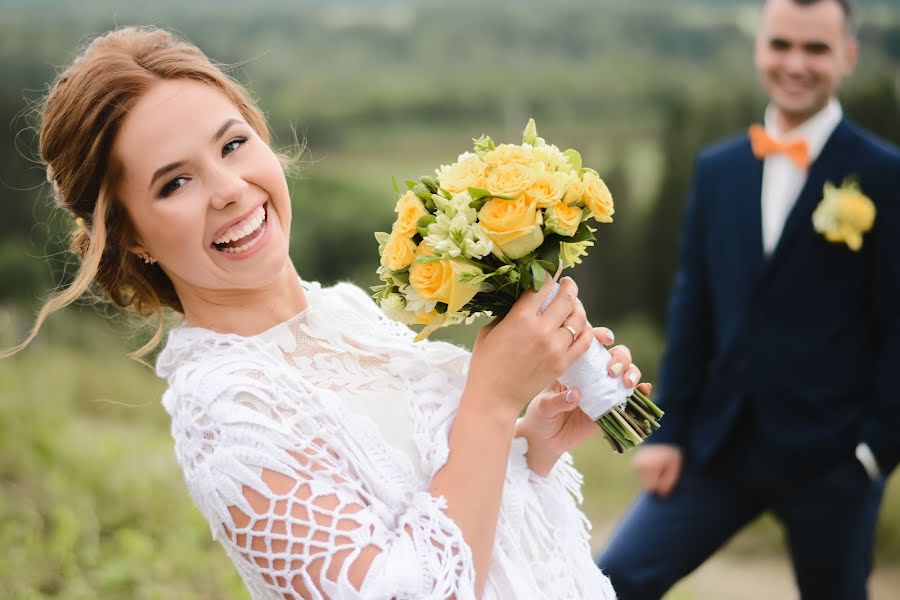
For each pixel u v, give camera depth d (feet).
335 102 177.37
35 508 13.67
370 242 90.22
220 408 4.90
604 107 177.99
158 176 5.11
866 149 10.09
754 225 10.43
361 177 126.21
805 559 10.09
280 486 4.80
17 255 54.70
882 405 9.73
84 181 5.27
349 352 5.59
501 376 5.12
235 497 4.78
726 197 10.71
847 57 10.69
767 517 19.67
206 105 5.22
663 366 10.91
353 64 198.08
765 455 10.03
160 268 5.81
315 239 89.76
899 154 10.00
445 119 181.27
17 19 156.25
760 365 10.12
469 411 5.13
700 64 194.70
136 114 5.13
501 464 5.08
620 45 199.31
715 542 10.25
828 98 10.46
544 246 5.19
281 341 5.46
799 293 10.07
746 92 61.67
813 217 10.01
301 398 5.11
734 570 18.37
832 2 10.37
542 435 5.96
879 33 109.19
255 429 4.86
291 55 192.75
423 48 201.98
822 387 9.96
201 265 5.24
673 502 10.34
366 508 4.93
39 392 18.42
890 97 55.77
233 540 4.88
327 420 5.12
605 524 20.84
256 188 5.34
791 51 10.40
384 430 5.35
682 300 10.98
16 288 52.75
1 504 13.48
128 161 5.14
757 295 10.24
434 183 5.36
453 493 4.98
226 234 5.22
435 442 5.23
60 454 15.44
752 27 202.90
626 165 64.39
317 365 5.47
